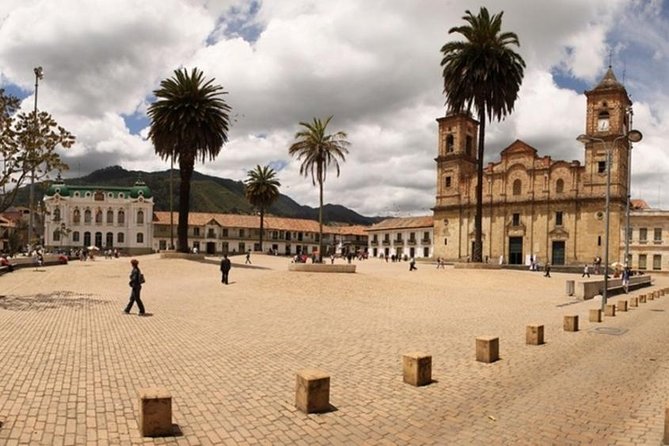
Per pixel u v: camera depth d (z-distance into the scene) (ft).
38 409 22.74
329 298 77.97
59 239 330.54
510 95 135.13
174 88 143.23
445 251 254.88
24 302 62.34
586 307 77.20
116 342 38.24
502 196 239.30
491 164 244.22
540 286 116.67
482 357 35.27
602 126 217.15
